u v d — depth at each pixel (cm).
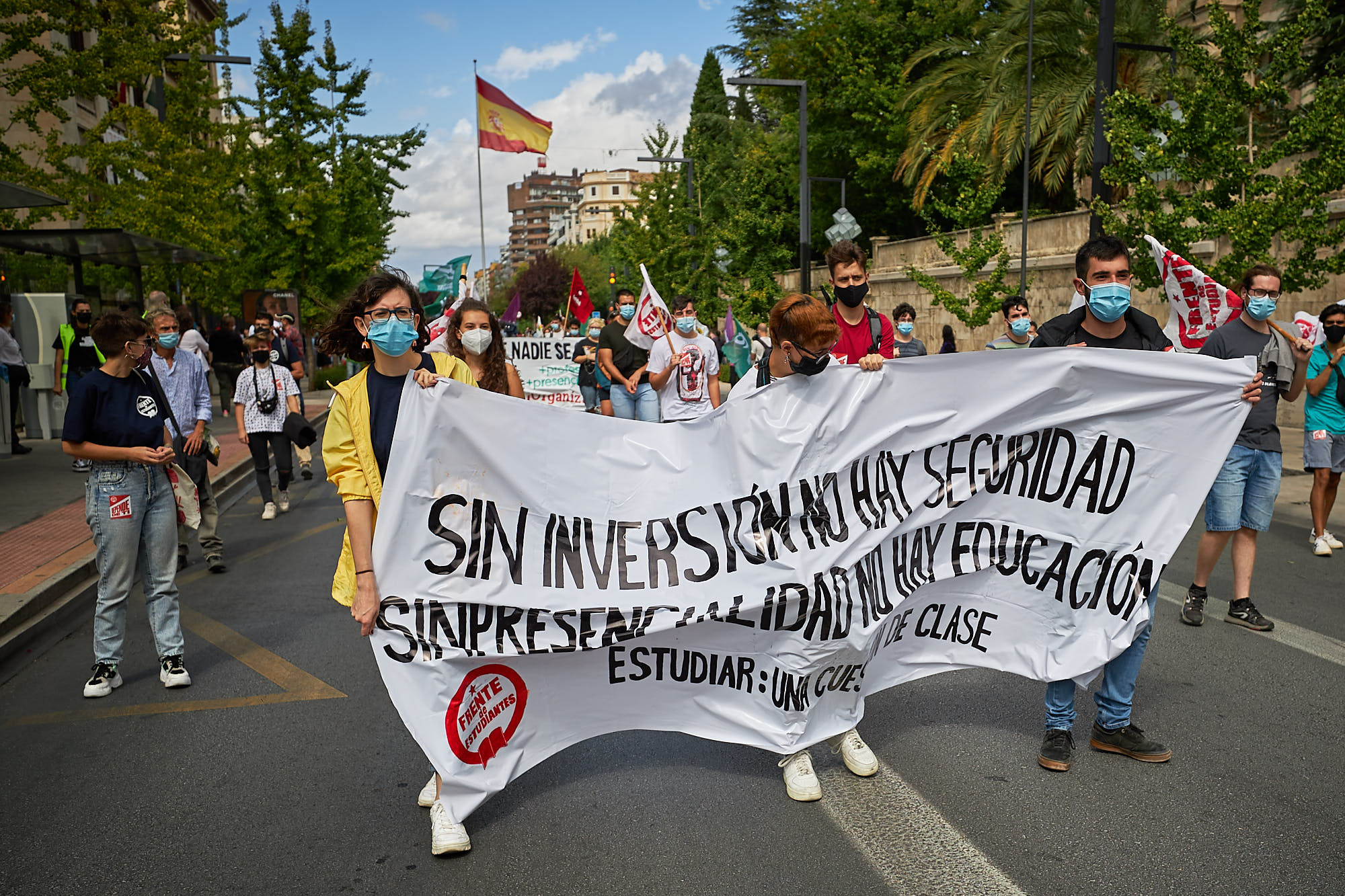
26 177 1692
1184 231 1139
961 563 407
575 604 359
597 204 16950
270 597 697
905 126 3038
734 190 3622
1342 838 332
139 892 316
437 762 334
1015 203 2930
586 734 373
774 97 4194
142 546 512
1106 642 387
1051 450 401
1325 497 751
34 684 523
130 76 1758
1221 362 385
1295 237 1077
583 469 363
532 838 346
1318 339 749
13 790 395
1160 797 364
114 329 488
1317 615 600
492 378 521
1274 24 1702
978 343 2330
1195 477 391
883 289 2834
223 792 389
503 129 3356
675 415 939
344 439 338
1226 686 481
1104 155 1287
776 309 379
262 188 2622
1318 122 1058
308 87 2680
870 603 382
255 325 1002
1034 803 361
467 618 346
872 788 377
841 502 384
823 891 307
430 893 311
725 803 369
